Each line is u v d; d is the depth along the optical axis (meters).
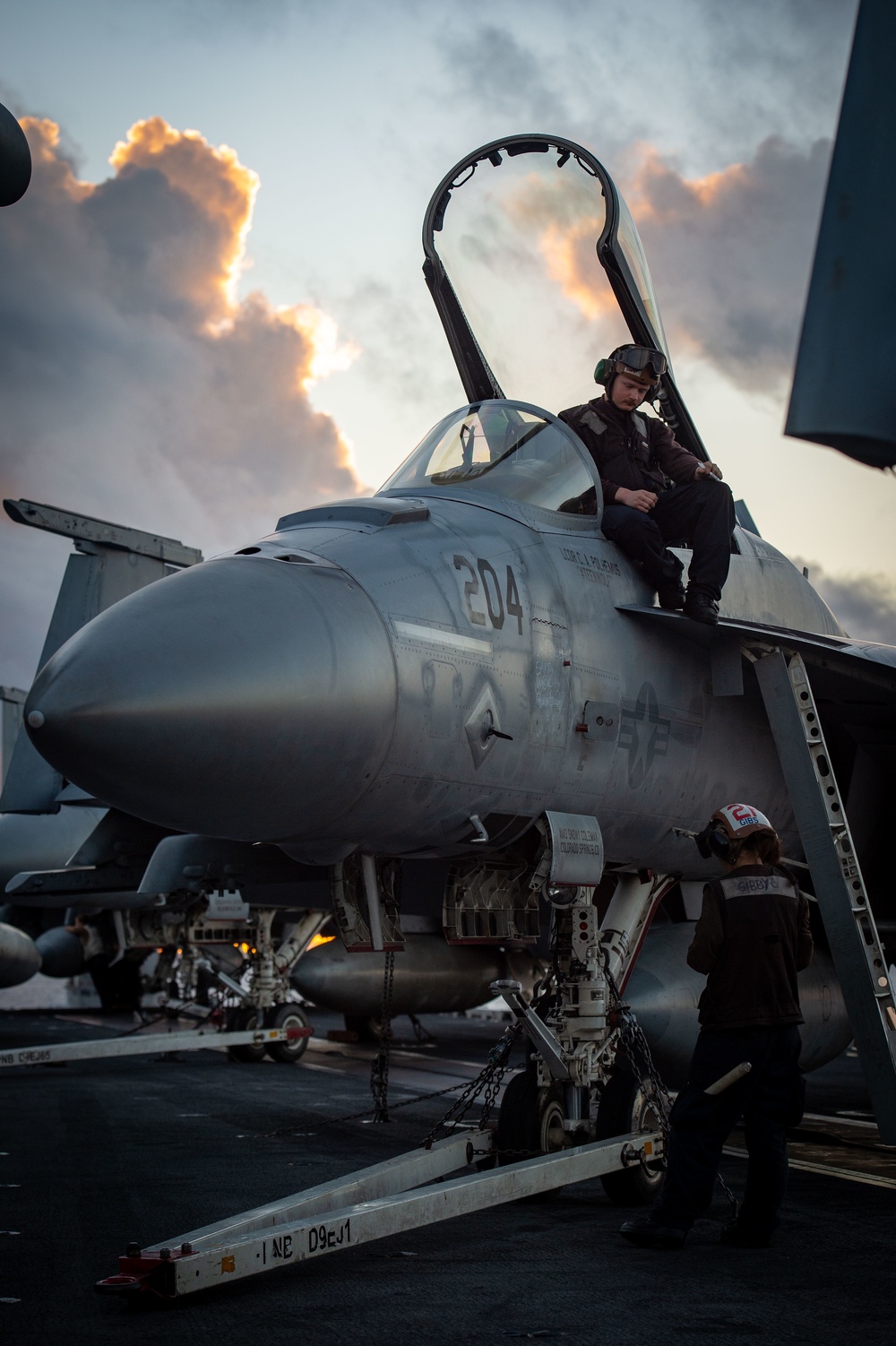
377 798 4.85
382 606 4.87
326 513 5.62
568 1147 5.54
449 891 5.69
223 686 4.20
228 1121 7.91
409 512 5.47
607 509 6.41
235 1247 3.60
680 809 6.56
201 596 4.48
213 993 18.97
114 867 9.44
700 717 6.59
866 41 2.94
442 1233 4.69
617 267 7.45
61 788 12.59
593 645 5.89
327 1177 5.79
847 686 6.86
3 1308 3.54
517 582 5.57
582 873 5.66
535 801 5.59
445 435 6.58
